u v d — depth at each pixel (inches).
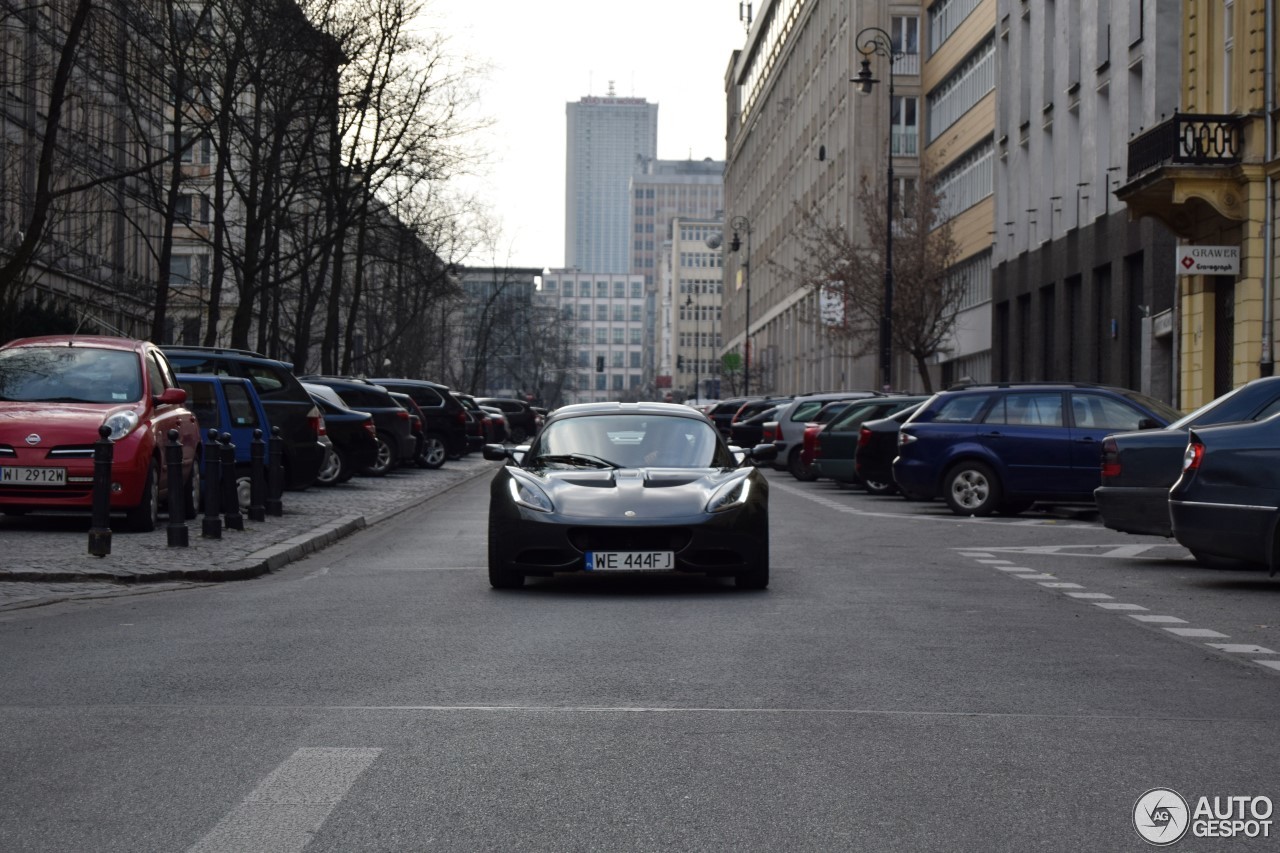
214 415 821.2
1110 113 1585.9
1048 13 1828.2
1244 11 1167.6
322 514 832.9
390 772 235.5
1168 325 1408.7
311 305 1829.5
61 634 389.7
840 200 3024.1
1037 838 201.0
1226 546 494.6
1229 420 529.7
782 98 4050.2
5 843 197.2
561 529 475.8
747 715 282.0
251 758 244.8
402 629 399.5
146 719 276.4
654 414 544.7
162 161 1122.0
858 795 222.7
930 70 2721.5
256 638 382.3
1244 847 198.5
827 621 416.8
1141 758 248.2
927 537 735.7
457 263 2058.3
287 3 1413.6
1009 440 893.2
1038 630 402.0
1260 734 268.2
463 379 4392.2
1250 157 1149.1
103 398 694.5
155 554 581.9
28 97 1734.7
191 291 2645.2
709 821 208.2
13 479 652.1
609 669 333.4
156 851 193.3
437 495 1152.8
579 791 224.1
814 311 2409.0
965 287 2292.1
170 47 1378.0
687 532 476.1
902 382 2839.6
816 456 1208.2
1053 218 1792.6
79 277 1743.4
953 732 267.7
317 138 1621.6
